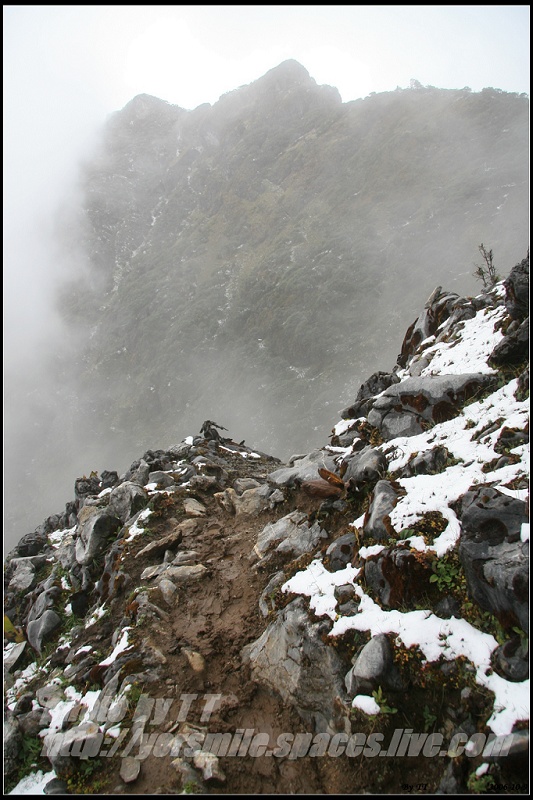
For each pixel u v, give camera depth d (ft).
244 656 19.99
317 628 17.92
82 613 29.37
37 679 25.32
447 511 17.87
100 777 17.43
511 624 14.24
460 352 29.50
